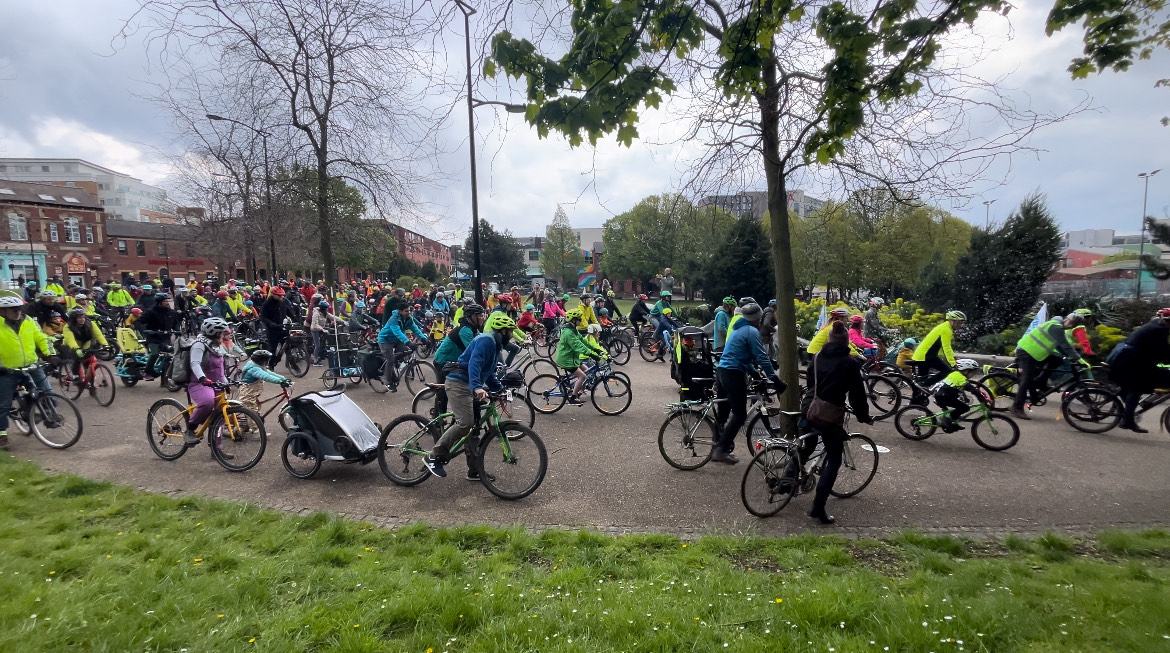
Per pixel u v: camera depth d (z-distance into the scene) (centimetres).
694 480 591
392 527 476
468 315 672
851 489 551
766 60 475
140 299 1266
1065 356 799
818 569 391
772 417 716
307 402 584
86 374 930
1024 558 422
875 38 352
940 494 555
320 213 1510
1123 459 658
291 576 364
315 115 1430
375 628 304
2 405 691
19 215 5069
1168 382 723
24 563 374
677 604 328
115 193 9888
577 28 399
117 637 286
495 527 470
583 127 408
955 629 294
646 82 395
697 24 400
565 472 615
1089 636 295
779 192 538
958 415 698
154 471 614
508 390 624
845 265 2730
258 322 1608
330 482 584
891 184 504
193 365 609
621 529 475
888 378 853
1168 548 432
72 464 635
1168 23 407
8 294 702
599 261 4759
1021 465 639
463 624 308
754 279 1927
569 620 308
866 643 283
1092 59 432
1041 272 1384
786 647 283
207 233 2352
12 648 274
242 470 611
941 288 1617
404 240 4653
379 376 1042
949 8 363
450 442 545
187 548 404
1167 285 2022
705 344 717
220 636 290
